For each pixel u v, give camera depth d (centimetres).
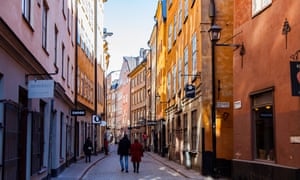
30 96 1207
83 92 3481
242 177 1510
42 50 1573
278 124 1254
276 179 1247
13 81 1099
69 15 2628
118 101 9981
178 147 3014
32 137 1333
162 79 4147
